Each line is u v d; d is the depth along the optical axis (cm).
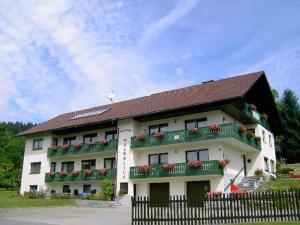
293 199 1578
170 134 3150
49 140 4125
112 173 3450
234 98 2778
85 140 3934
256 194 1627
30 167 4216
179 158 3181
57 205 2841
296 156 4975
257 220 1590
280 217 1577
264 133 3712
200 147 3081
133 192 3256
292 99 5241
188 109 3100
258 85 3512
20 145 7006
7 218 2075
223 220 1612
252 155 3472
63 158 4047
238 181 3192
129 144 3397
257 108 3719
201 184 3008
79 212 2425
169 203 1666
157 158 3334
